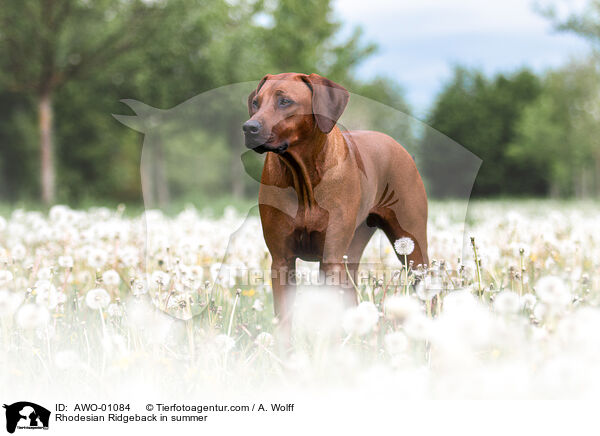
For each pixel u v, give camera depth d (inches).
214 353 105.7
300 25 778.2
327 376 94.6
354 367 95.8
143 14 650.2
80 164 1132.5
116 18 658.2
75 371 105.2
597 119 1101.7
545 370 88.0
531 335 109.1
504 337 94.3
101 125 1052.5
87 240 205.2
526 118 1465.3
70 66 682.8
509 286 160.6
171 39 640.4
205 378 101.5
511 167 1806.1
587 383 87.2
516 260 181.6
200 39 655.8
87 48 658.2
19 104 1058.7
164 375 105.1
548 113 1237.7
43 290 127.0
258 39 761.0
